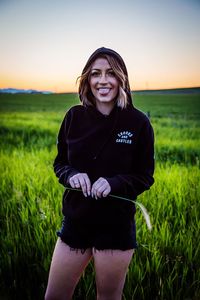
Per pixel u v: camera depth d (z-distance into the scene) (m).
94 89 2.03
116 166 1.95
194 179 4.77
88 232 1.97
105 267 1.96
